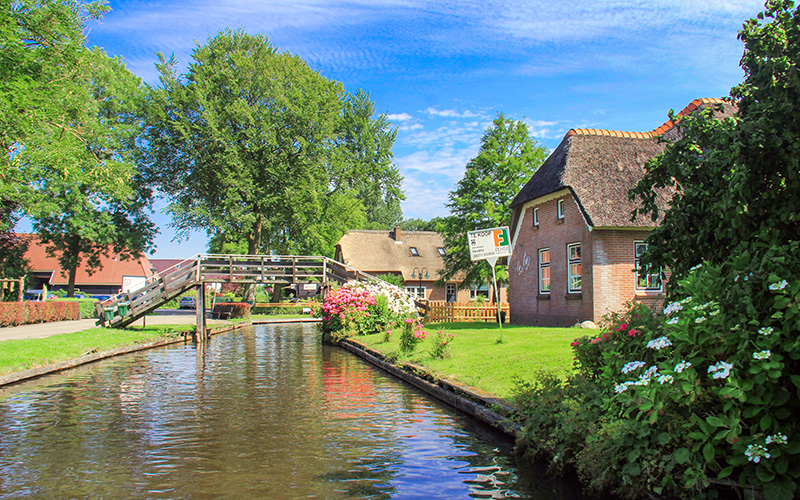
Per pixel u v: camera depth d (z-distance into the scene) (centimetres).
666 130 1855
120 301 2386
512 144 3197
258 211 4016
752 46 550
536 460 572
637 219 1631
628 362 508
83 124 1717
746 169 468
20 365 1220
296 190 3981
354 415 801
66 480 517
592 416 511
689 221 587
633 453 431
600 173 1734
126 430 721
